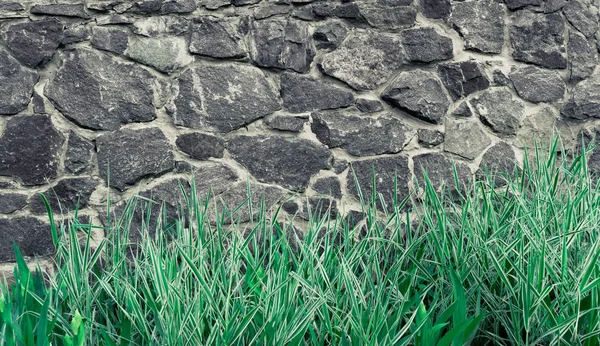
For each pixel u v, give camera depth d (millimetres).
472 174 2990
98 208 2736
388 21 2979
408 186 2945
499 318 1961
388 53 2975
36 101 2707
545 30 3094
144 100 2789
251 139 2867
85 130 2744
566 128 3084
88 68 2750
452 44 3020
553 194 2488
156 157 2787
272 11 2904
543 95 3070
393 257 2449
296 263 2193
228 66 2863
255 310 1716
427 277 2176
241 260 2338
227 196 2826
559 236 2021
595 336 1757
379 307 1792
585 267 1798
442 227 2250
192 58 2840
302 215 2877
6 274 2650
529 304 1780
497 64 3057
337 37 2939
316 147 2906
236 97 2859
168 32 2822
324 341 1936
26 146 2689
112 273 2014
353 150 2932
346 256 2184
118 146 2760
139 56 2793
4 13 2688
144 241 2301
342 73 2938
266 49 2889
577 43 3113
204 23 2850
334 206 2900
